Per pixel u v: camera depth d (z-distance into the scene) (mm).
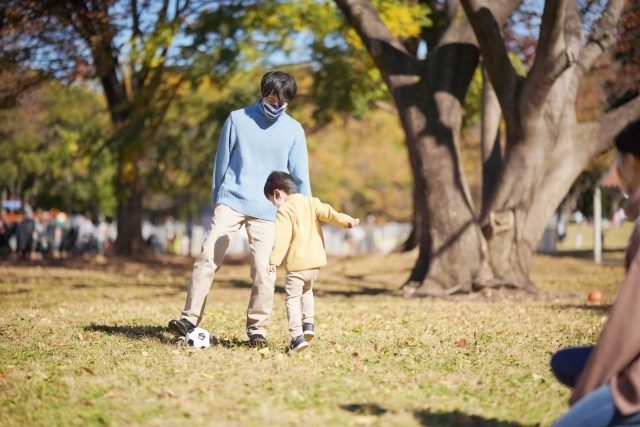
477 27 16781
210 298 17953
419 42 30844
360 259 32469
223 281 24812
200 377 6871
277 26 29953
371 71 28906
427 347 8820
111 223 57906
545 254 40438
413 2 26078
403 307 14203
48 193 65500
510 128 17781
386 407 5836
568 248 61688
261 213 8688
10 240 43125
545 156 18141
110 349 8445
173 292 19266
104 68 33062
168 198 75062
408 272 29188
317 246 8242
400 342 9180
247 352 8242
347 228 8234
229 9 30125
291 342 8219
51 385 6609
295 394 6121
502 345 9070
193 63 30875
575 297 17703
